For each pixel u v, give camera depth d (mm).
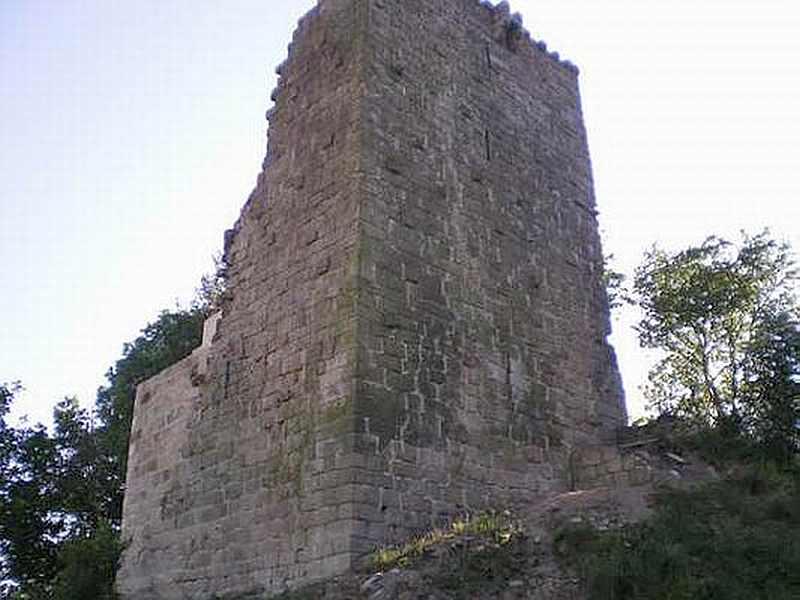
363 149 18969
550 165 24328
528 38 25422
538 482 19547
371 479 16203
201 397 20844
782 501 14977
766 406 20062
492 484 18438
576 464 20484
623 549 13008
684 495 15703
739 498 15594
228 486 18922
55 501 35406
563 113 25719
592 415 21953
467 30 23359
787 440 19234
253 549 17547
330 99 20438
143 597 20172
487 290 20453
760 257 28141
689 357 28922
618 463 19562
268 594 16562
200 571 18797
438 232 19781
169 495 20719
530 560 13758
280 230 20297
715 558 12602
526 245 22250
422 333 18359
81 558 20672
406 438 17109
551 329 21891
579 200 24922
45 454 36156
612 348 23656
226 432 19594
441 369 18406
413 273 18766
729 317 27922
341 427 16516
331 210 18969
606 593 12047
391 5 21359
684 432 21328
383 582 13609
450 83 22000
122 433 37406
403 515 16422
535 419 20219
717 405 26500
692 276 28734
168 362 40500
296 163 20656
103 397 40344
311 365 17828
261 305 19984
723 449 19766
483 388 19219
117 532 25266
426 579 13398
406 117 20344
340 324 17500
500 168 22453
